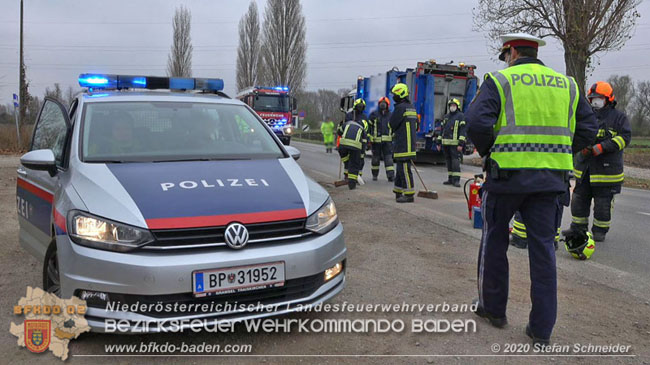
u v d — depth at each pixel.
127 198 3.01
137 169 3.42
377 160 12.03
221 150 3.96
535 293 3.17
